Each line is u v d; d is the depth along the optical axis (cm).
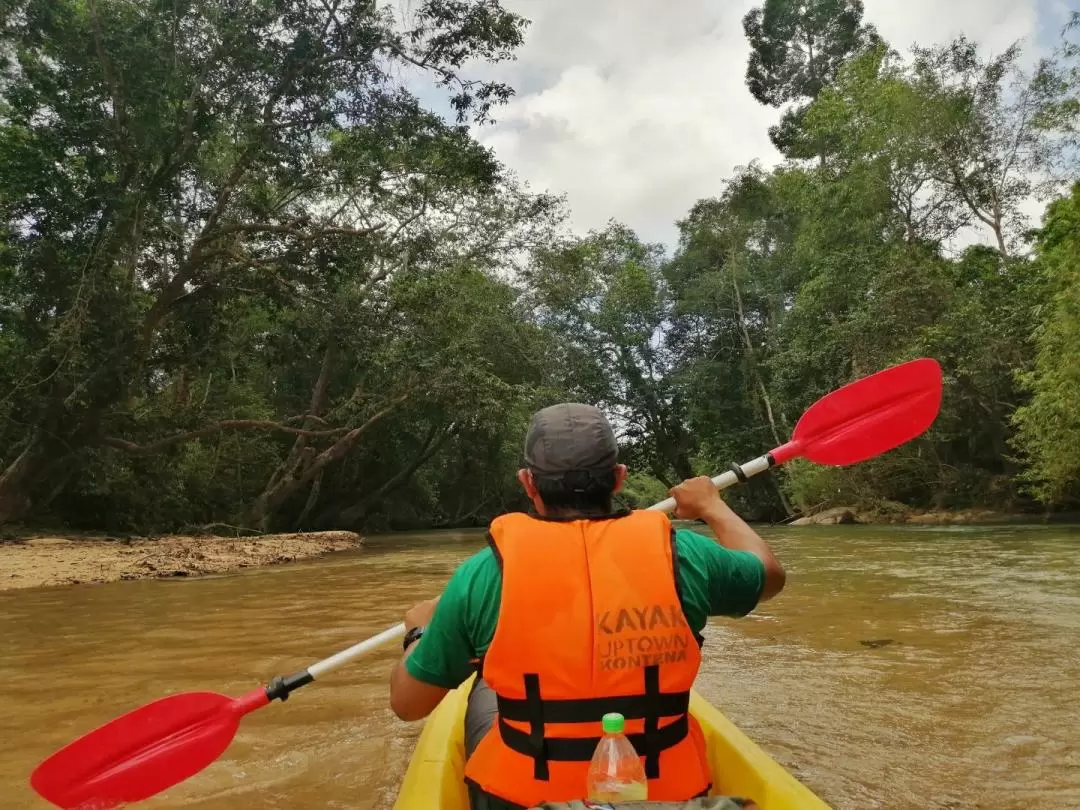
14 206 1297
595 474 156
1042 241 1883
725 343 2914
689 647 144
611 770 131
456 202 1792
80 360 1272
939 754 283
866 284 2088
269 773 273
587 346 2994
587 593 141
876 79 2200
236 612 652
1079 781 257
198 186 1509
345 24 1425
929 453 2094
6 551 1187
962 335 1809
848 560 1021
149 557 1121
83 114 1288
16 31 1252
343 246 1563
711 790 201
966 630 504
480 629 146
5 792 262
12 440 1434
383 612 646
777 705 346
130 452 1480
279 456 2306
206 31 1339
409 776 184
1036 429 1473
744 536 173
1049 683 371
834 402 250
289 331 1783
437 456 2931
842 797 247
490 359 2219
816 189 2294
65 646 509
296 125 1450
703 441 2964
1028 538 1298
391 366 1777
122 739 210
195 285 1524
